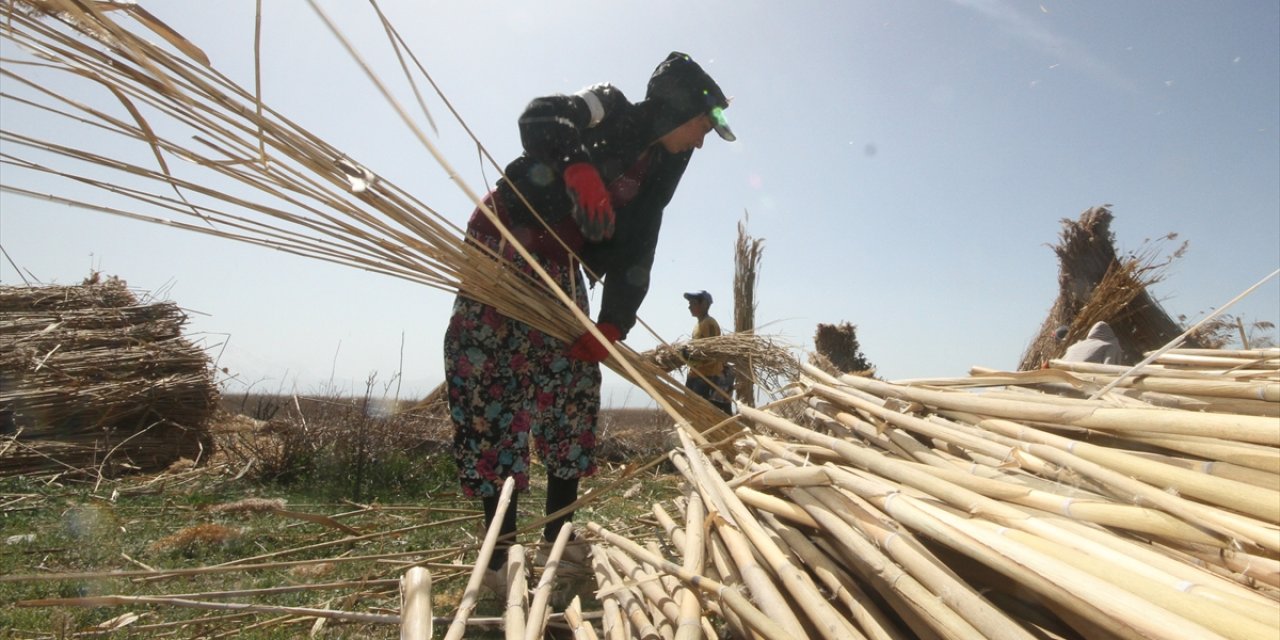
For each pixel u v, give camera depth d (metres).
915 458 2.00
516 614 1.61
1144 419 1.43
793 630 1.37
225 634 2.13
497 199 2.56
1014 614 1.30
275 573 2.71
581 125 2.51
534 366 2.68
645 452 7.02
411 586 1.39
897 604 1.39
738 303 6.58
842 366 8.01
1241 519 1.15
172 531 3.44
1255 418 1.29
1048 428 1.78
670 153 2.82
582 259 2.78
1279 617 0.96
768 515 1.91
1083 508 1.31
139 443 5.67
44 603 1.74
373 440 5.30
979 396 1.95
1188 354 2.42
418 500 4.75
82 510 3.94
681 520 2.89
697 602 1.54
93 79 1.29
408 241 2.09
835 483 1.68
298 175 1.67
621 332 2.74
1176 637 0.95
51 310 6.34
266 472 5.21
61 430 5.54
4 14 1.20
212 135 1.42
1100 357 4.41
